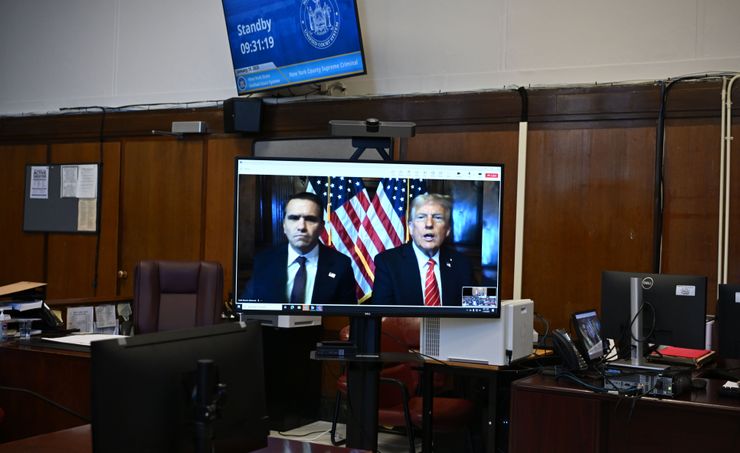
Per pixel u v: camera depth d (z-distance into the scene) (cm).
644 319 351
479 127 518
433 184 296
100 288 663
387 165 294
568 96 495
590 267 486
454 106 526
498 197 299
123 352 155
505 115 511
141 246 645
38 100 716
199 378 159
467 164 298
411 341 436
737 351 327
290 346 523
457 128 525
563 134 496
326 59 536
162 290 451
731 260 453
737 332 327
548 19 510
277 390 514
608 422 301
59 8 709
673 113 469
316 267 289
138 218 648
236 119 582
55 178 689
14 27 732
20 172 707
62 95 704
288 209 289
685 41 475
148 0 666
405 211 295
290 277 288
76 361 352
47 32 715
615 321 357
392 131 336
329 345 291
